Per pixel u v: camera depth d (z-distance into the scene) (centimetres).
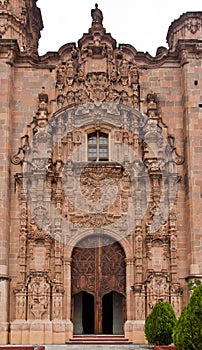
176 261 3067
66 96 3319
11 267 3069
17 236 3108
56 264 3056
